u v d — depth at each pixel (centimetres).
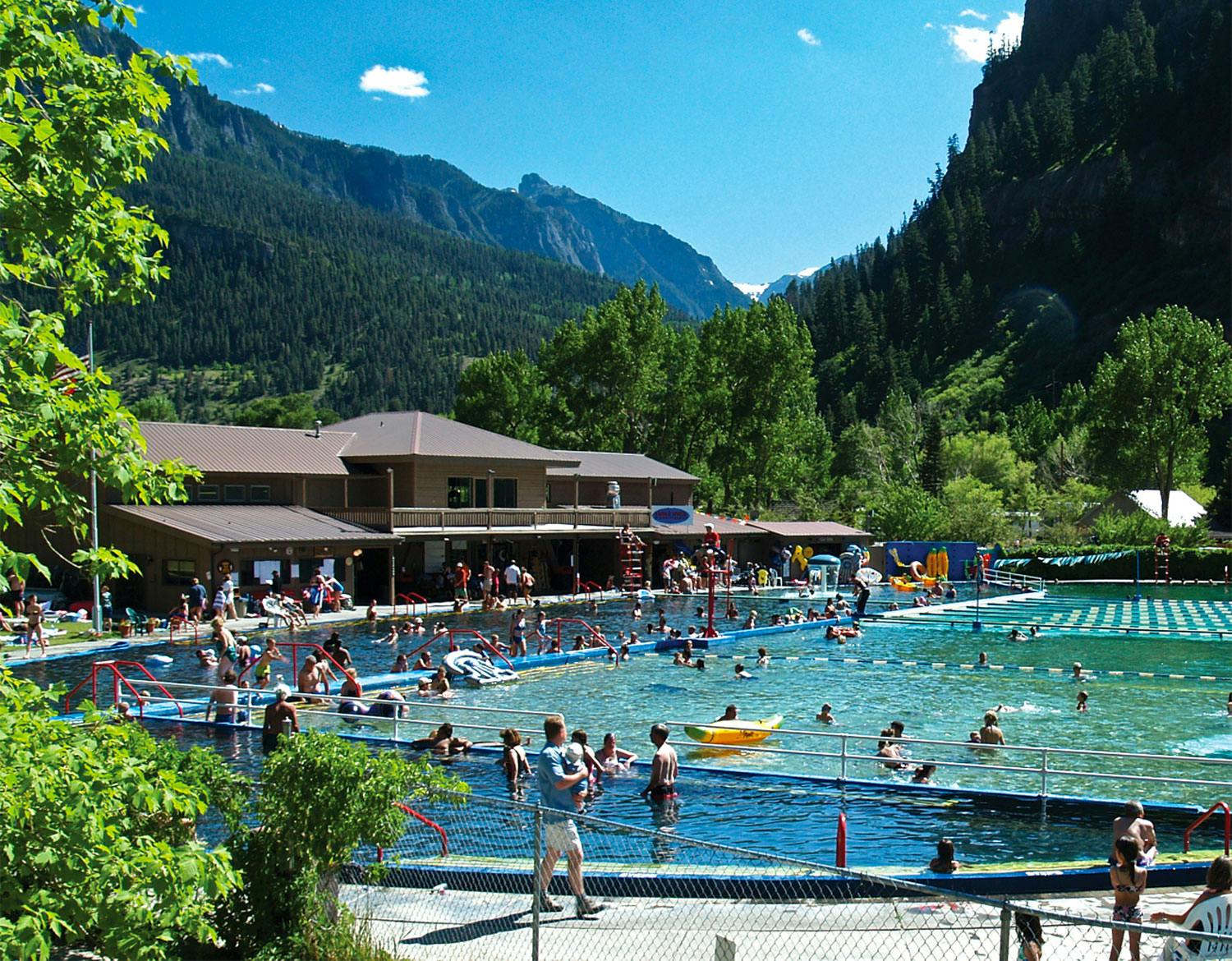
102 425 830
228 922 891
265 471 4775
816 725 2509
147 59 965
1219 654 3838
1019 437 13075
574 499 6550
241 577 4219
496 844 1322
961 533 7956
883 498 8838
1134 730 2466
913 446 11912
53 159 859
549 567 6053
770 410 9481
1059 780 1931
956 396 19638
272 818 888
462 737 2216
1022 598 6038
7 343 766
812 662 3588
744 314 9450
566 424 9425
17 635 3472
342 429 5756
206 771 932
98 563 865
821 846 1477
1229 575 7075
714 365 9362
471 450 5550
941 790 1725
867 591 4959
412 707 2612
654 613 4878
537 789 1669
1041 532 8606
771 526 7131
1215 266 19025
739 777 1833
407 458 5175
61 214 864
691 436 9606
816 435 12875
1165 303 19225
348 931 887
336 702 2367
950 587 5847
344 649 3053
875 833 1545
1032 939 861
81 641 3478
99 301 932
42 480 821
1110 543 7781
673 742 2228
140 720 2216
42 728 742
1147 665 3559
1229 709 2688
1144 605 5653
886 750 1975
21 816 689
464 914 1045
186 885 738
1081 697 2723
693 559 6469
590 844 1440
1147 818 1622
